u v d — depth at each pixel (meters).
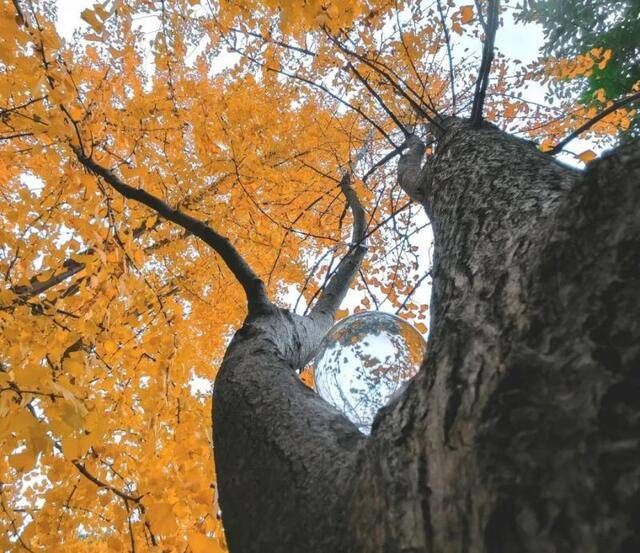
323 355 1.57
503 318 0.61
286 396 0.98
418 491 0.54
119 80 2.89
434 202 1.47
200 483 1.92
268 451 0.84
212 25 3.12
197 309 3.89
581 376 0.47
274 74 3.69
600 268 0.52
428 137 3.63
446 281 0.92
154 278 3.34
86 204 2.30
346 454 0.75
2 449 1.93
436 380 0.63
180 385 2.54
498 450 0.48
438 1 2.27
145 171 2.41
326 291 2.37
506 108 4.20
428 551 0.49
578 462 0.43
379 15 2.60
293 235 4.18
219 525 2.04
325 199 4.53
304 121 3.86
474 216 1.03
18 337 1.96
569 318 0.53
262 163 3.42
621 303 0.49
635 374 0.44
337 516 0.64
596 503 0.40
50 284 2.90
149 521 1.93
